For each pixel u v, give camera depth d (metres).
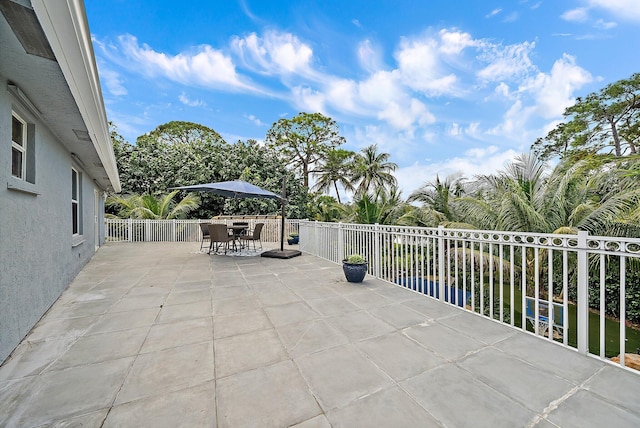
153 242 12.02
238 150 17.69
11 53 2.22
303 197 19.92
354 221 10.67
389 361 2.35
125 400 1.85
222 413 1.74
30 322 2.94
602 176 6.16
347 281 4.94
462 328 3.00
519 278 6.24
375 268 5.22
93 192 8.09
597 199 6.20
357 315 3.36
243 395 1.91
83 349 2.53
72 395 1.90
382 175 23.77
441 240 3.87
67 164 4.79
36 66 2.42
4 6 1.67
